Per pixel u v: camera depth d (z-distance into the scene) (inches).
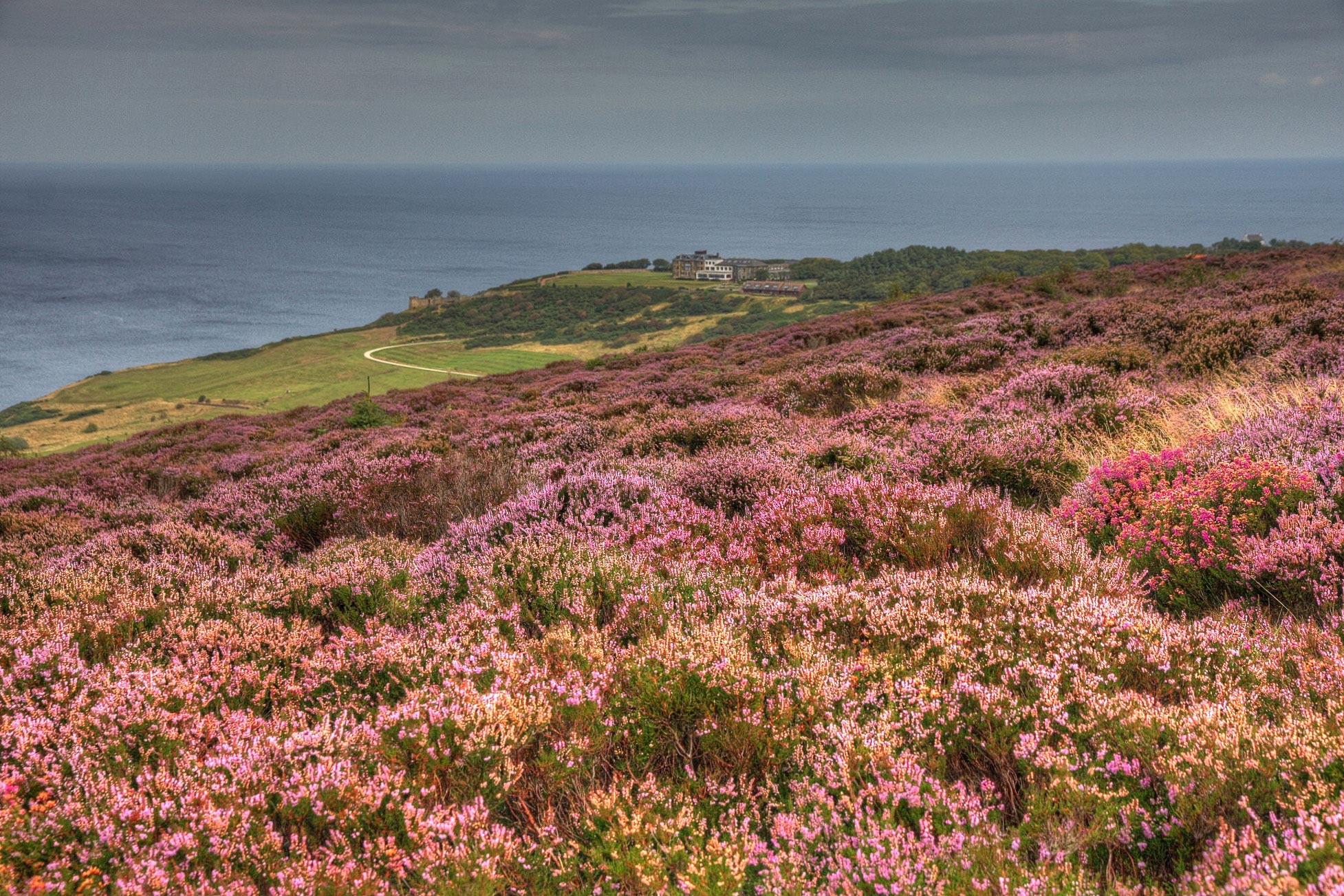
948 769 124.8
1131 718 116.6
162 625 194.7
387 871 104.5
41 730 134.6
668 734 131.3
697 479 297.1
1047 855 96.5
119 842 104.2
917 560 207.0
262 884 103.8
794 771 123.2
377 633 178.5
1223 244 6520.7
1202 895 88.7
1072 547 206.8
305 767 120.6
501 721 124.0
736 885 94.5
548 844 109.3
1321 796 97.0
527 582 208.4
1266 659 138.9
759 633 170.1
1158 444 303.0
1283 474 201.3
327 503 339.6
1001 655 143.0
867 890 95.3
